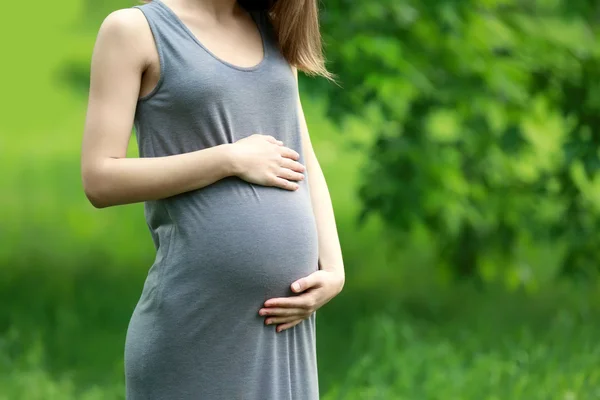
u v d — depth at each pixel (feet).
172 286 16.03
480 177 42.22
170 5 16.46
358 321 41.93
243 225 15.96
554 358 27.84
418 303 48.67
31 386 29.73
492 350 30.76
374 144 39.29
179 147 16.08
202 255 15.88
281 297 16.31
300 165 16.75
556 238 41.29
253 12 17.37
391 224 39.68
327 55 36.45
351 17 37.73
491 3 39.96
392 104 39.58
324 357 37.01
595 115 39.09
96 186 15.67
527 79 40.01
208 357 16.01
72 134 115.85
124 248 62.23
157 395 16.14
